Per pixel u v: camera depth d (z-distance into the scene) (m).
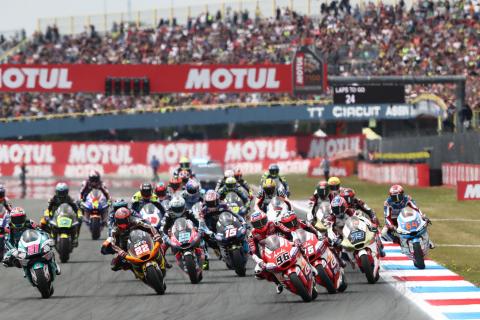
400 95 177.12
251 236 50.41
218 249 63.50
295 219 50.78
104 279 60.84
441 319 43.56
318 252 50.75
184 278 60.31
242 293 53.41
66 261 70.25
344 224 56.72
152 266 52.19
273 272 48.44
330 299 49.94
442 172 156.00
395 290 52.69
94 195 86.31
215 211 61.59
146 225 53.19
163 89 183.12
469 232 88.12
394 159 184.50
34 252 52.09
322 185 66.56
